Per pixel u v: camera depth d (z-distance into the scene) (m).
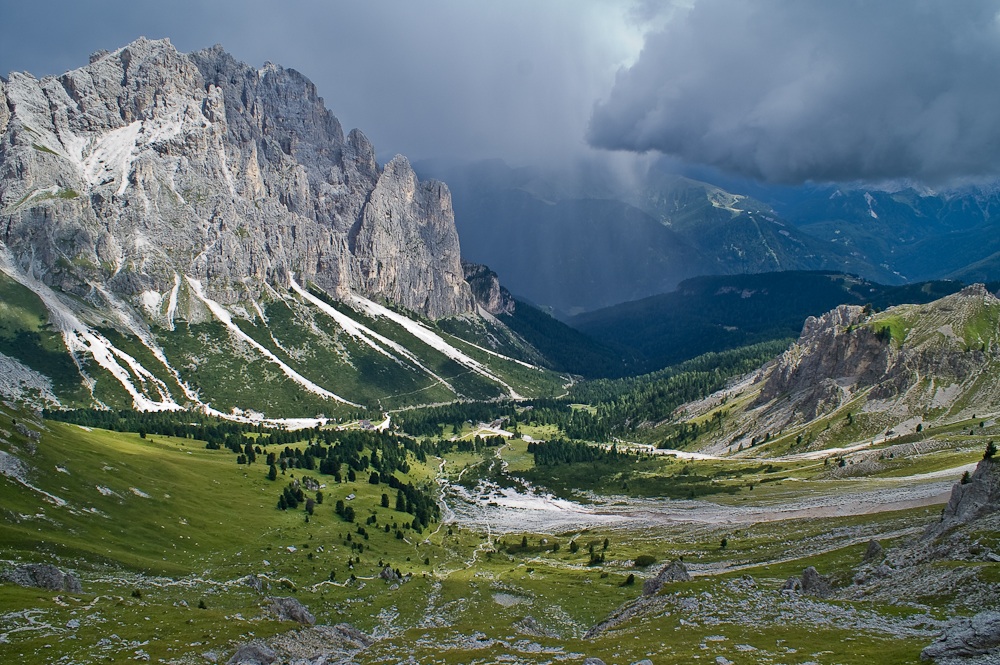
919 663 60.03
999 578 81.62
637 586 144.12
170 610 95.19
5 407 161.00
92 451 164.88
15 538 108.06
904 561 102.81
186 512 155.38
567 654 77.75
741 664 65.69
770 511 197.88
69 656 74.50
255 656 79.62
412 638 92.88
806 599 88.88
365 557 162.00
